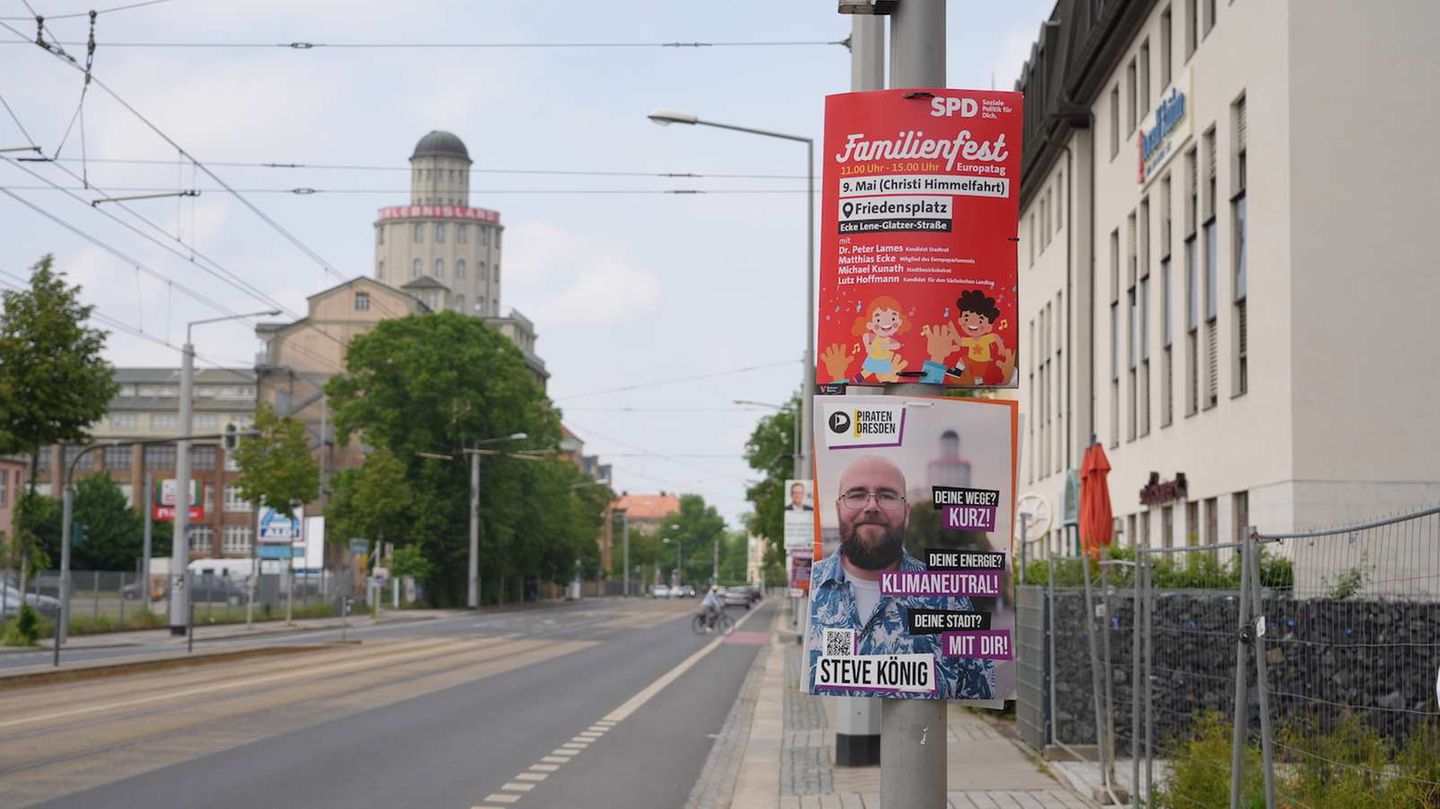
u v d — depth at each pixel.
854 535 6.21
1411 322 21.52
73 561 107.44
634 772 15.61
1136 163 32.16
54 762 14.86
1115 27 32.53
